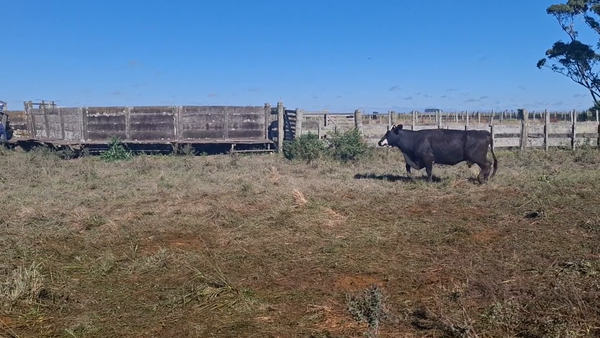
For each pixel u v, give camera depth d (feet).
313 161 55.62
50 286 19.88
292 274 21.17
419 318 16.92
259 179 43.34
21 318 17.16
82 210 31.83
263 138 71.31
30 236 26.40
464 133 40.70
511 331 15.79
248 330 16.28
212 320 17.03
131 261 22.81
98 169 51.47
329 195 35.91
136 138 68.64
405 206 32.76
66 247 24.91
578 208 30.94
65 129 71.87
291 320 16.94
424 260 22.63
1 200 35.06
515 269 21.04
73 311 17.87
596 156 57.62
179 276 20.97
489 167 40.75
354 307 17.26
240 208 32.09
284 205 32.53
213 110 69.10
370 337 15.25
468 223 28.32
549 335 15.07
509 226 27.58
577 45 122.11
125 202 34.42
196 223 28.73
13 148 75.92
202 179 44.16
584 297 17.51
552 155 60.54
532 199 33.27
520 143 68.28
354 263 22.35
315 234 26.68
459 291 18.58
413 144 41.83
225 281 19.99
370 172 48.85
